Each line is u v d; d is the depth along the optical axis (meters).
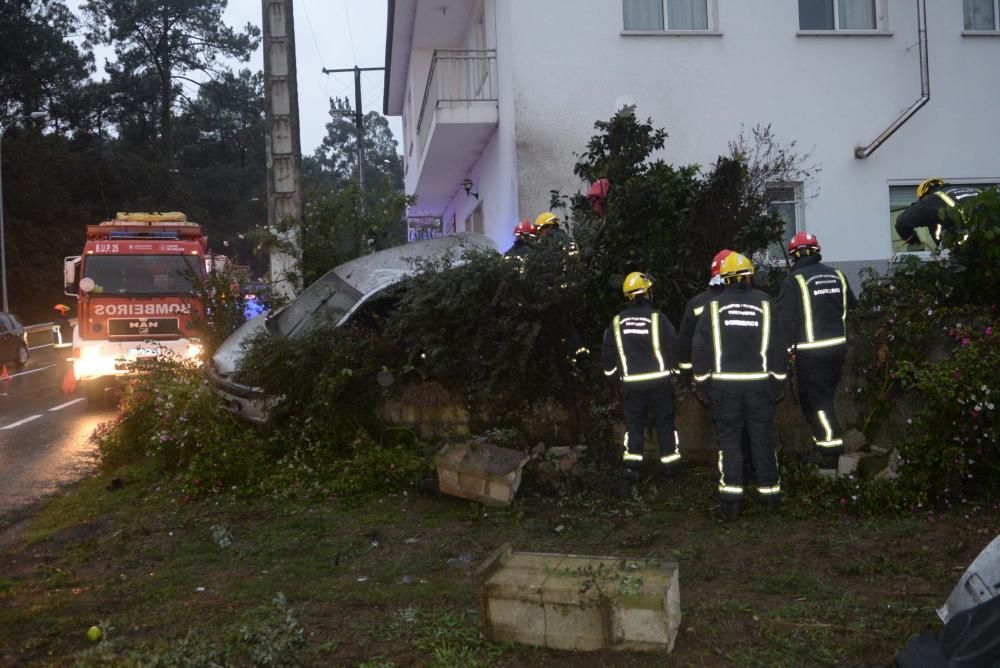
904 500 5.92
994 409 5.91
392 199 12.23
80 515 6.76
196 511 6.62
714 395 5.98
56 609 4.61
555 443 7.36
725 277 6.08
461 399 7.53
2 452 10.04
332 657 3.88
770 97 11.71
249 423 8.10
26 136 46.84
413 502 6.63
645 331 6.49
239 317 11.45
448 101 12.29
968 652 2.90
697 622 4.13
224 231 62.88
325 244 11.67
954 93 12.11
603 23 11.39
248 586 4.88
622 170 9.00
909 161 12.00
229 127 68.06
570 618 3.82
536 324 7.02
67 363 23.20
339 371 7.63
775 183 9.06
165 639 4.13
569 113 11.34
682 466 7.11
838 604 4.33
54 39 51.41
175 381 8.52
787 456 6.86
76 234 47.31
